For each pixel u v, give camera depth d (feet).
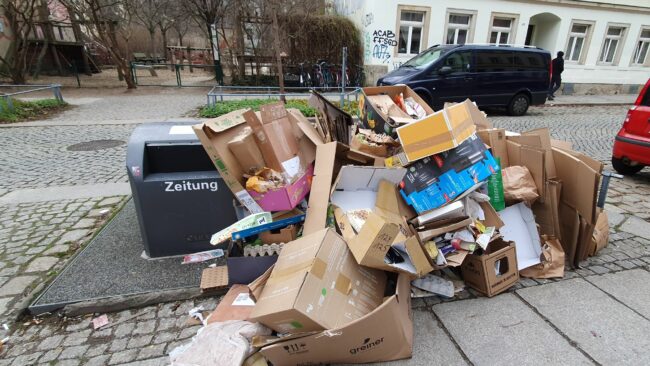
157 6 66.69
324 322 6.03
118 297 8.22
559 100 45.29
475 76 31.76
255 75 48.83
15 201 13.84
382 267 6.91
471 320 7.71
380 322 6.07
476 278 8.47
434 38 44.27
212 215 9.61
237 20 45.70
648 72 53.26
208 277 8.73
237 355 6.24
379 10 41.81
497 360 6.73
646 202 14.33
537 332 7.39
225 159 8.25
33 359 6.89
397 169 8.70
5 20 45.24
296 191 8.68
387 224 6.58
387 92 13.17
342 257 6.91
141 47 89.30
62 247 10.64
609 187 15.92
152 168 9.36
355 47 47.75
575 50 50.52
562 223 9.93
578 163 9.17
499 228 8.92
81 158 19.56
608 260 10.02
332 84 47.14
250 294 7.17
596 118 34.06
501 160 10.09
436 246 8.16
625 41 50.39
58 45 56.59
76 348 7.14
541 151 9.25
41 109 31.63
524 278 9.16
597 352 6.93
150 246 9.68
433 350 6.93
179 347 6.81
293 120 9.73
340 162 9.69
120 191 14.87
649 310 8.06
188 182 9.21
